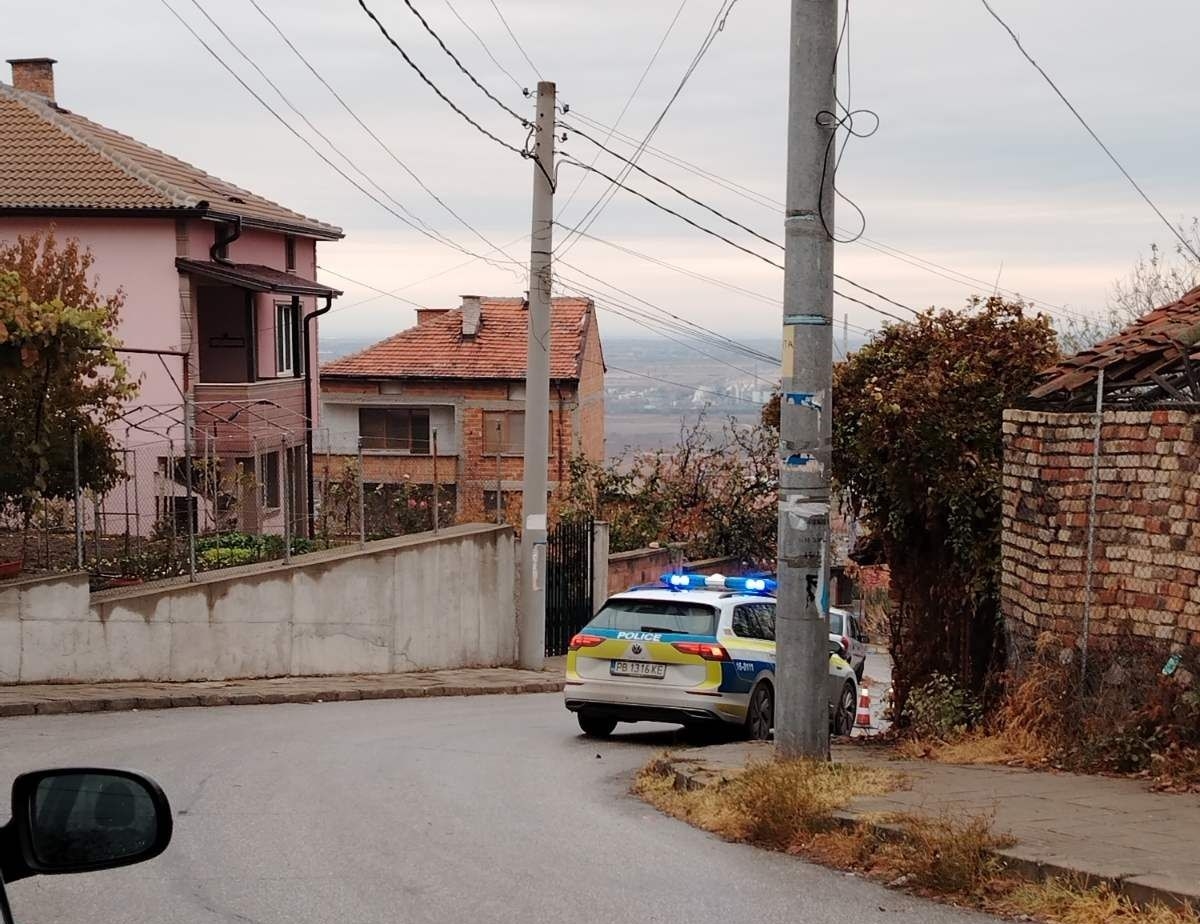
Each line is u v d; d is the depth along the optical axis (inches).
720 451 1476.4
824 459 421.4
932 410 523.2
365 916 282.5
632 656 598.5
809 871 323.3
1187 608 407.5
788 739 423.5
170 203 1155.3
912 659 556.4
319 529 1096.8
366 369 1999.3
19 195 1155.3
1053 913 275.0
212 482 947.3
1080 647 442.0
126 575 782.5
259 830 371.2
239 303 1274.6
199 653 761.0
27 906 290.4
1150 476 420.2
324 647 829.8
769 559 1464.1
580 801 427.8
